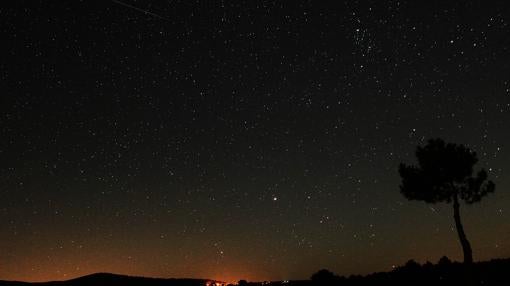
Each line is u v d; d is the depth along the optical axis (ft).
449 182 64.69
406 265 81.25
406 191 66.64
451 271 72.23
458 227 63.77
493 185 64.18
